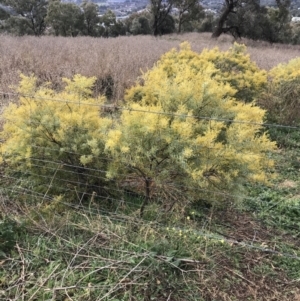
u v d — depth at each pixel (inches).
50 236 123.1
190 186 127.4
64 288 102.6
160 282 109.4
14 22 1312.7
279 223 148.1
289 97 281.7
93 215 134.6
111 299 101.7
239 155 122.4
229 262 121.2
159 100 140.3
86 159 131.3
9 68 318.3
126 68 325.7
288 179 193.0
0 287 105.1
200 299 106.7
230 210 151.3
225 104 142.5
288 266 122.9
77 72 307.6
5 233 118.7
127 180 144.7
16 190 147.8
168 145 123.0
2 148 140.9
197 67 270.7
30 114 137.9
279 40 1392.7
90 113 141.3
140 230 123.4
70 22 1290.6
